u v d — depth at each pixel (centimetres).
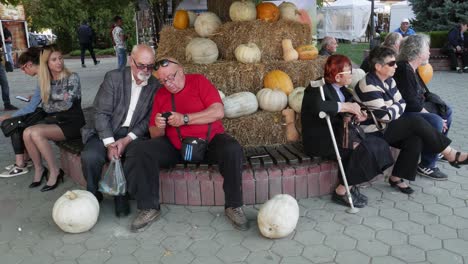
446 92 884
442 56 1272
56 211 328
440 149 366
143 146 331
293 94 416
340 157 354
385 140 371
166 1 862
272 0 851
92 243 319
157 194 340
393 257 284
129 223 348
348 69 343
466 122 620
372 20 1391
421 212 346
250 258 290
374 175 349
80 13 2467
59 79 430
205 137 342
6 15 1770
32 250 312
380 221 333
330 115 341
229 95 429
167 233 329
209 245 310
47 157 420
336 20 2698
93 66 1816
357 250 294
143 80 364
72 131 430
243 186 364
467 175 421
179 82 337
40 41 2608
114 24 1389
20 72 1631
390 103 365
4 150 569
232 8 485
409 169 370
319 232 321
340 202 363
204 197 368
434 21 1552
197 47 439
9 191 423
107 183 340
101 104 368
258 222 314
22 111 449
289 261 285
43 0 895
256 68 430
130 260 294
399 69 398
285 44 455
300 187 373
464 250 288
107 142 360
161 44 520
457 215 338
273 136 409
